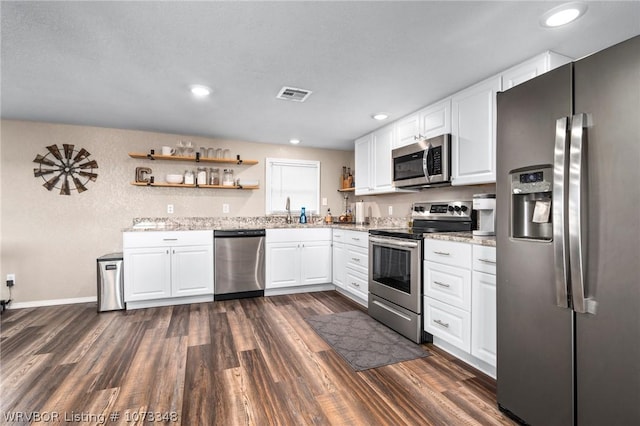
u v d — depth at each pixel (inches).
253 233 152.9
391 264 113.8
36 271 141.2
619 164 45.5
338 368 83.6
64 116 132.6
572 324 51.9
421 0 59.9
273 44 76.1
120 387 73.8
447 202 123.7
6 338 102.9
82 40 73.8
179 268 140.7
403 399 70.1
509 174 63.1
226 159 162.7
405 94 107.4
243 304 142.4
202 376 78.9
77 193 146.8
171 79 95.9
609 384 47.1
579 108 50.3
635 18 64.9
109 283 132.4
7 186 138.2
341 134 161.2
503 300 65.0
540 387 57.3
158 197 159.6
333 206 199.0
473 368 84.1
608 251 46.9
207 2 60.6
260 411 65.5
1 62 84.6
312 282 164.7
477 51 79.0
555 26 68.1
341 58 83.0
